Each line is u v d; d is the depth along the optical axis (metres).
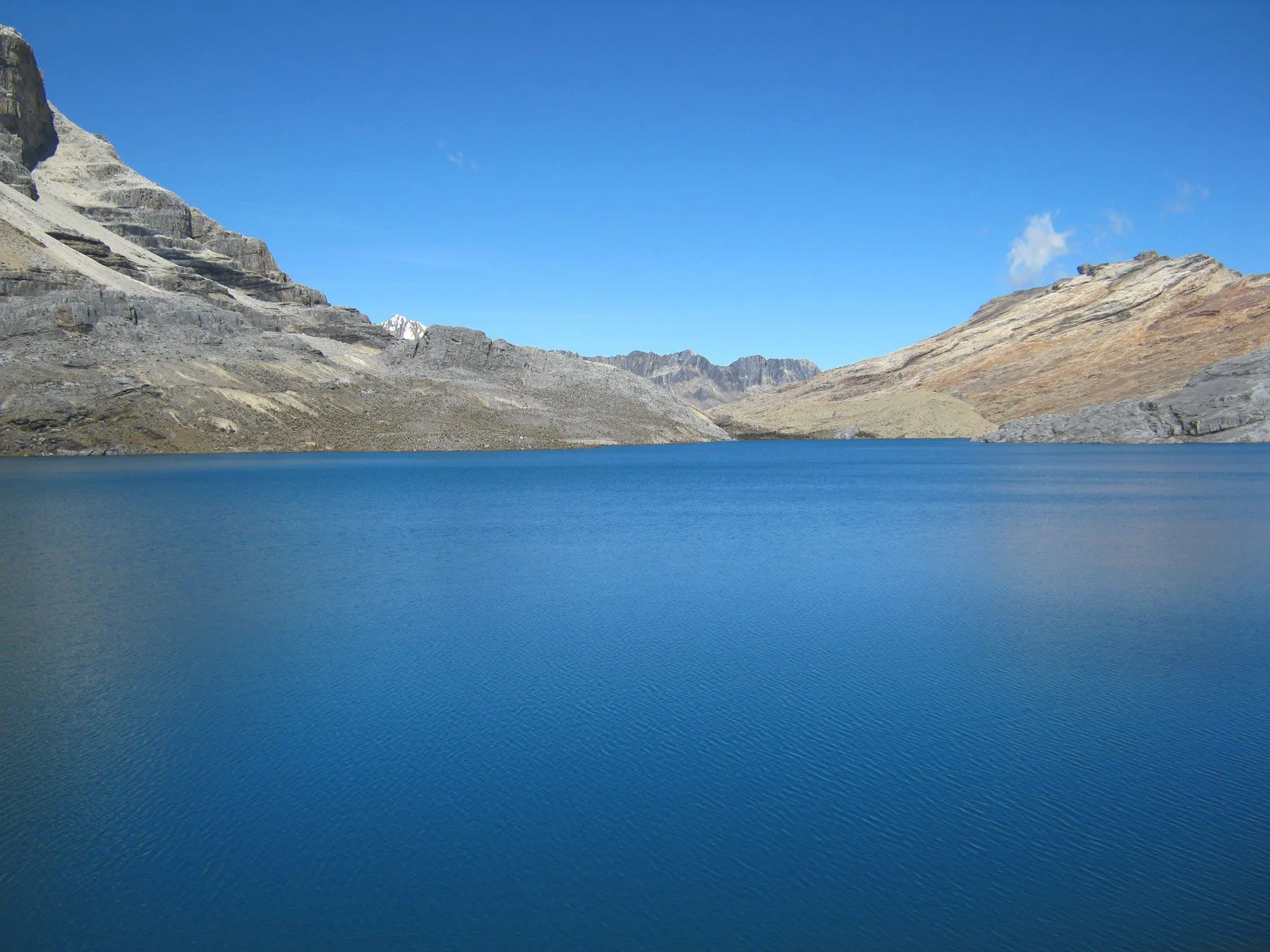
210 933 11.52
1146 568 36.59
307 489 77.75
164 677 21.55
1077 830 13.95
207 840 13.82
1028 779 15.74
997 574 35.44
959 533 48.59
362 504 64.56
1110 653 23.67
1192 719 18.69
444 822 14.36
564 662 22.86
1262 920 11.59
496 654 23.61
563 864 13.09
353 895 12.36
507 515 58.03
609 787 15.54
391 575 35.09
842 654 23.62
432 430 170.75
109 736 17.83
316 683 21.16
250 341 176.88
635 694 20.39
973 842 13.62
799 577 35.06
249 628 26.20
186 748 17.22
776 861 13.12
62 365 140.38
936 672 22.00
